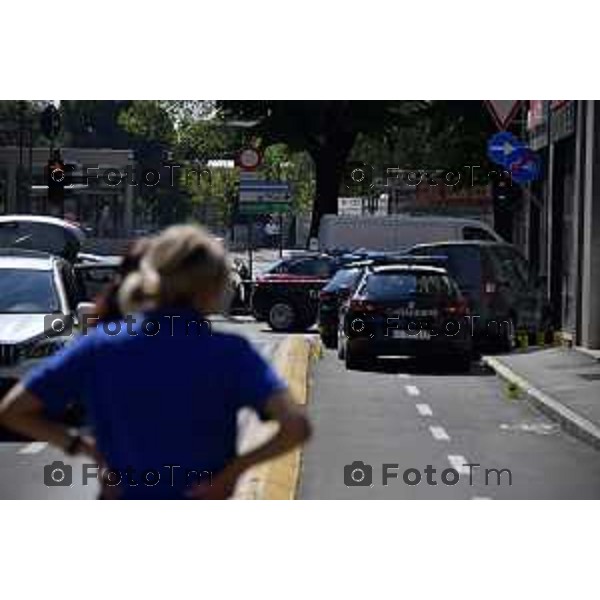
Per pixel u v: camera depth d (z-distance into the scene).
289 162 91.94
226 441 5.68
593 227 32.00
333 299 36.06
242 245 89.19
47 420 5.75
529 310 34.75
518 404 22.97
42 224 40.56
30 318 19.31
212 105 75.75
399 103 66.69
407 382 26.52
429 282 28.58
